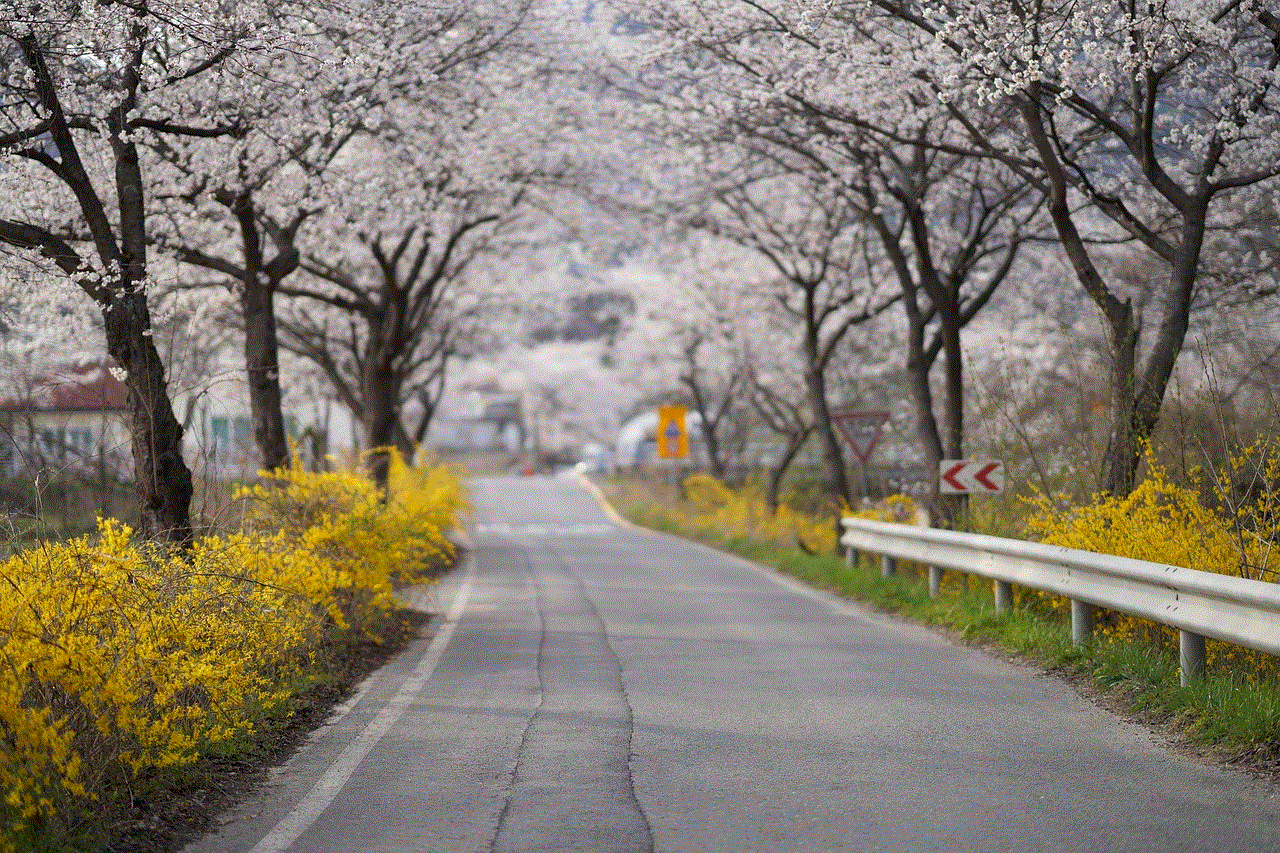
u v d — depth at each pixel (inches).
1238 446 387.2
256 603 313.6
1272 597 272.7
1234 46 489.4
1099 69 520.4
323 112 563.5
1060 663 389.7
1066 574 408.5
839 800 239.0
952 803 235.8
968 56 470.0
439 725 315.9
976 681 373.7
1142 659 354.0
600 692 362.0
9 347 691.4
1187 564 368.5
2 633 221.1
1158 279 751.7
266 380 611.5
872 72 577.3
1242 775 252.8
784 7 580.4
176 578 279.7
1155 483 390.0
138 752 241.9
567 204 1033.5
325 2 478.0
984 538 479.2
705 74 668.7
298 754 284.0
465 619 559.8
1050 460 554.3
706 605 620.4
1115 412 471.2
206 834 221.5
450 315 1346.0
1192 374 645.9
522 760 275.6
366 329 1205.7
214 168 548.7
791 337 1321.4
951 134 692.7
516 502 2246.6
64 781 208.5
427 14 617.6
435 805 238.7
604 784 253.0
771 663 416.5
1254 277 620.7
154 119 490.9
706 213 965.8
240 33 405.1
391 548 460.8
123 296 395.9
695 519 1441.9
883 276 984.3
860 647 454.0
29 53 370.0
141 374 397.7
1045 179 627.5
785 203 994.7
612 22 741.9
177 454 403.2
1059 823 221.1
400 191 735.1
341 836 218.8
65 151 384.5
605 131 903.1
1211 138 490.0
